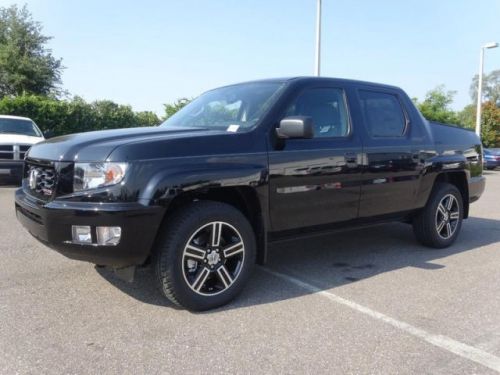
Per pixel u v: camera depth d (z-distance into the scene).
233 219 3.70
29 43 32.47
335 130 4.46
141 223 3.22
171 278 3.43
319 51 15.38
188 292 3.51
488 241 6.24
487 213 8.84
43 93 32.75
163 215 3.30
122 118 19.05
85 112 18.02
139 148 3.32
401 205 5.10
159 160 3.35
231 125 4.02
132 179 3.22
